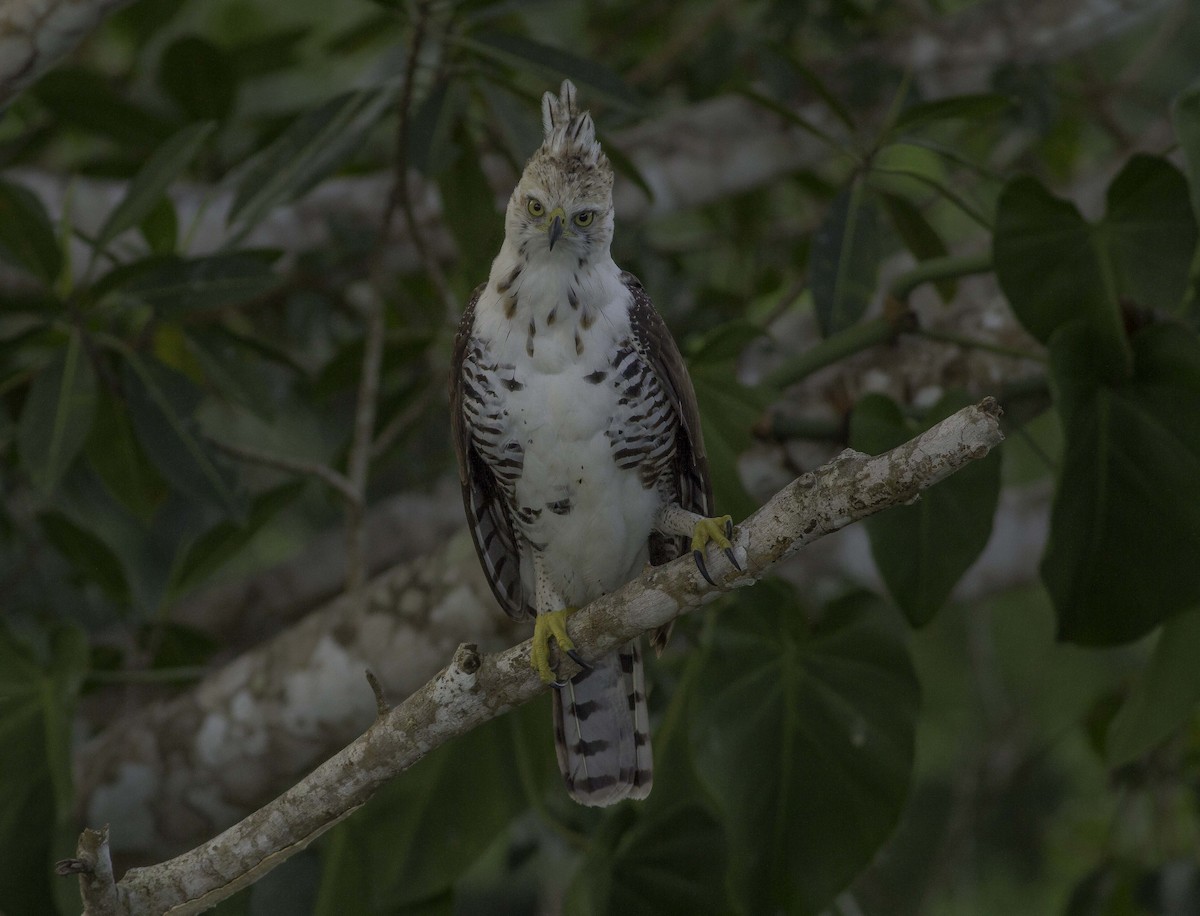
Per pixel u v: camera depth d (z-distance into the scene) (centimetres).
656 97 1391
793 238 1438
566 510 856
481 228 1117
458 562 953
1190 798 1264
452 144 1074
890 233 1325
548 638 747
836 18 1329
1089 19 1333
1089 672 1498
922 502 896
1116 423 870
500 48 994
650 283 1303
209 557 1133
